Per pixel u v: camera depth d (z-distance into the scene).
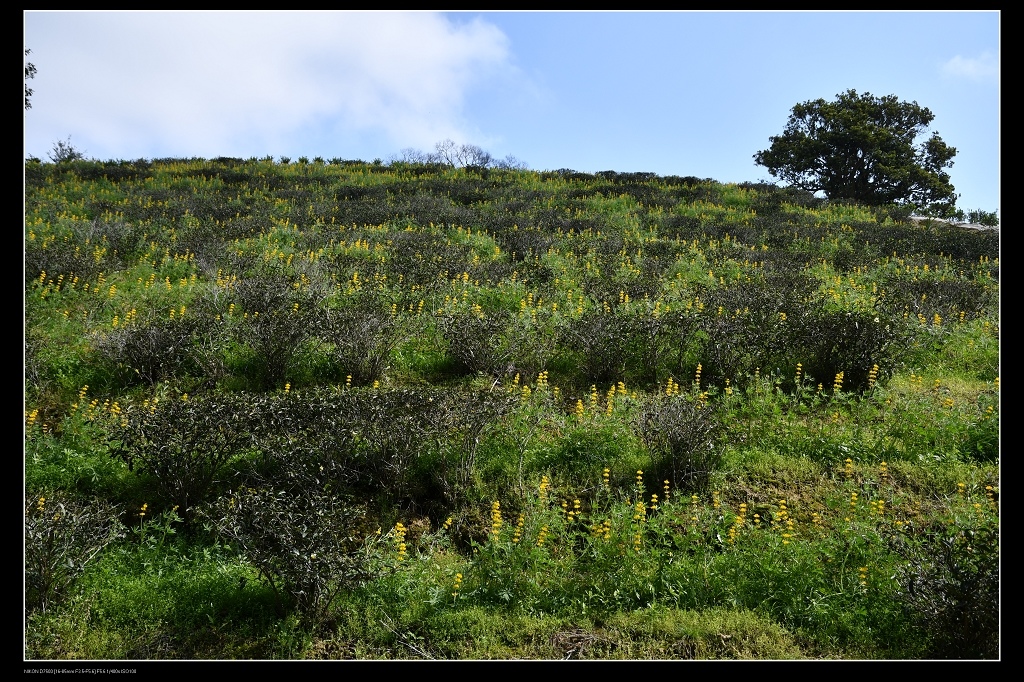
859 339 6.80
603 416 5.96
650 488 5.14
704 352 7.24
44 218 13.91
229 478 4.89
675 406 5.52
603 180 26.64
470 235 14.37
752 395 6.48
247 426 4.87
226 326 7.33
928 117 38.81
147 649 3.54
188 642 3.61
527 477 5.20
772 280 10.87
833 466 5.39
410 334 7.72
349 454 5.05
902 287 10.51
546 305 8.85
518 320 7.78
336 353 6.91
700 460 5.14
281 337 6.74
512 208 18.73
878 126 38.12
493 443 5.48
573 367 7.34
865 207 24.33
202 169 24.78
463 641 3.68
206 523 4.35
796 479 5.25
